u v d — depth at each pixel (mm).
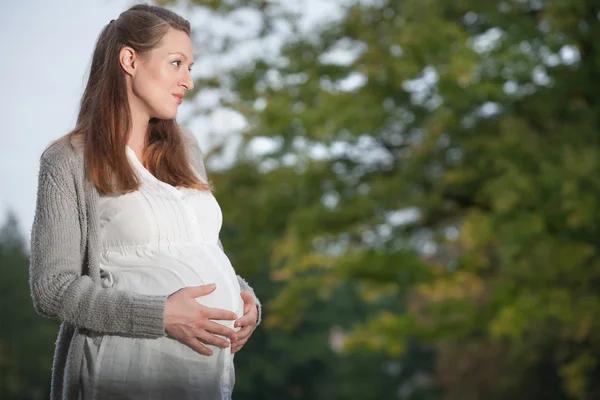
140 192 3447
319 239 15016
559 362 21312
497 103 13891
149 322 3230
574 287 13703
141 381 3314
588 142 13258
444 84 13141
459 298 14328
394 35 13672
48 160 3406
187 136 3973
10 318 56500
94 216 3396
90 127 3441
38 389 55281
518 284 13422
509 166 12953
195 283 3422
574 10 13023
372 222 14922
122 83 3500
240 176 15281
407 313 14891
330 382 53938
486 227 12789
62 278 3270
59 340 3479
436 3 13719
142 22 3525
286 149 14930
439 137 14250
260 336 52906
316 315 53000
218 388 3406
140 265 3418
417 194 14586
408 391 51219
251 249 15680
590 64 13672
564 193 12000
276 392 53500
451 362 27297
